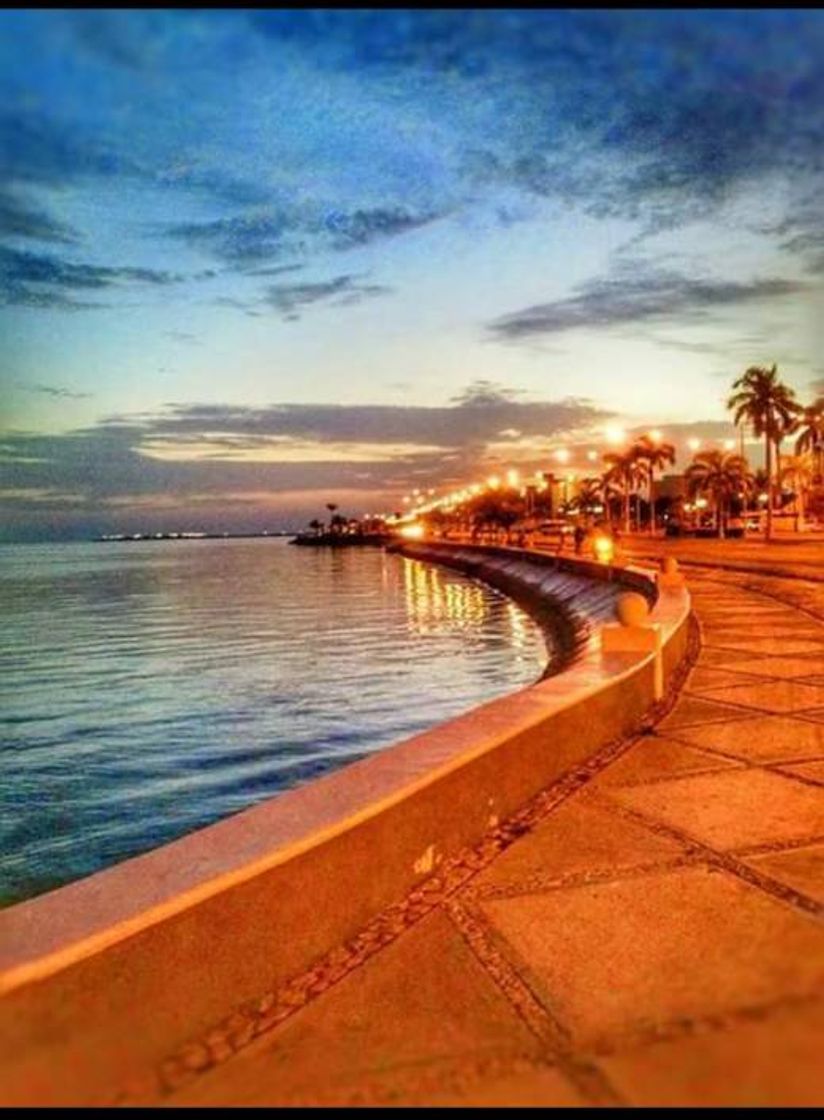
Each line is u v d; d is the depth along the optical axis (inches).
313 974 139.5
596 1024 118.3
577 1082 78.7
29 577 3725.4
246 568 4224.9
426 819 174.2
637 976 133.3
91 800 507.5
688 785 230.4
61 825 464.4
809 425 3523.6
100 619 1761.8
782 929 147.2
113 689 921.5
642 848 187.3
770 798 218.7
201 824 466.3
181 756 616.4
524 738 216.5
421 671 1023.6
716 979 115.8
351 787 168.1
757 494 4542.3
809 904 157.9
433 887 170.1
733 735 282.8
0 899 370.9
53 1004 73.4
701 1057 68.0
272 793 521.0
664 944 143.6
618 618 332.2
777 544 2393.0
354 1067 107.0
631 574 1028.5
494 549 2704.2
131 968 119.0
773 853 183.0
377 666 1067.9
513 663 1082.7
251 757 611.2
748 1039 67.3
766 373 2837.1
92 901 124.6
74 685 952.3
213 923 129.5
